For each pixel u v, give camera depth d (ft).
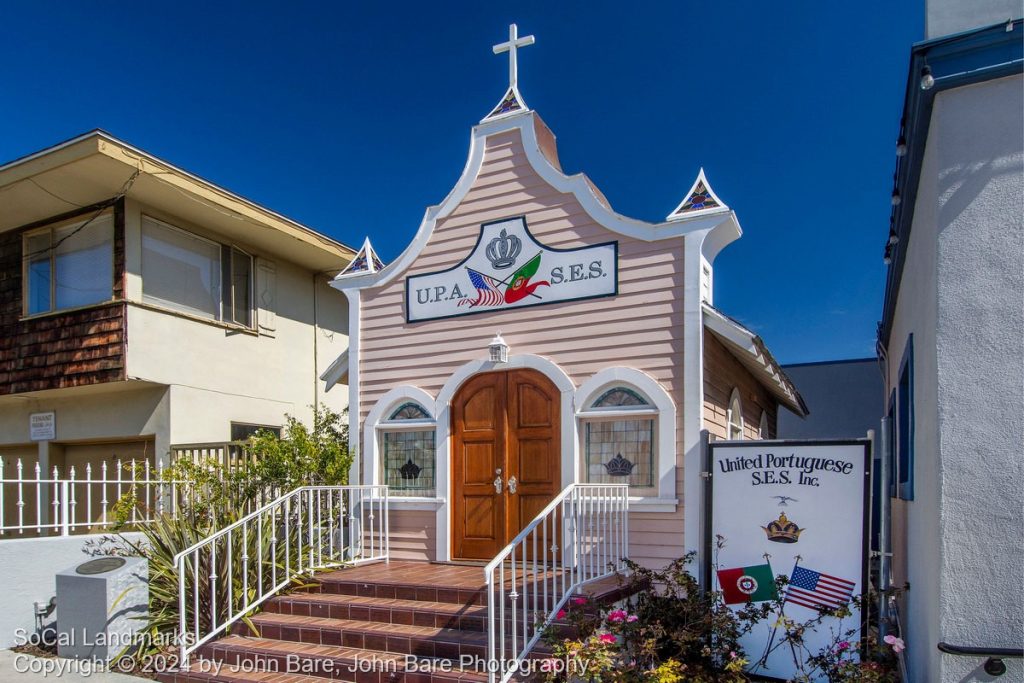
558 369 26.27
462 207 29.14
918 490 16.98
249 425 40.42
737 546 21.57
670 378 24.56
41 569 24.79
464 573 25.29
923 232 16.10
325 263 45.27
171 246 36.91
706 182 25.05
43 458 39.29
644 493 24.75
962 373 13.48
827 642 19.81
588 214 26.55
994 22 13.93
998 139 13.65
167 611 23.41
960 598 13.10
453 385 28.30
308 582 24.68
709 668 19.66
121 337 33.94
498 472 27.27
